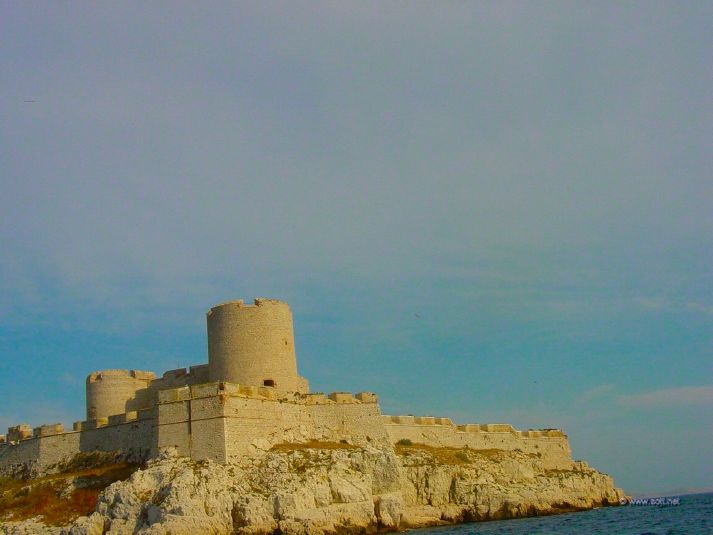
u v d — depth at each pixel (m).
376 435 102.94
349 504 85.38
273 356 101.00
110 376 110.25
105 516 81.62
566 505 121.94
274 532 79.12
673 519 107.00
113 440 101.19
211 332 102.69
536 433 137.38
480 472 110.81
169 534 74.69
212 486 79.94
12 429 113.12
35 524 84.31
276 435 94.31
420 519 98.56
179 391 90.44
